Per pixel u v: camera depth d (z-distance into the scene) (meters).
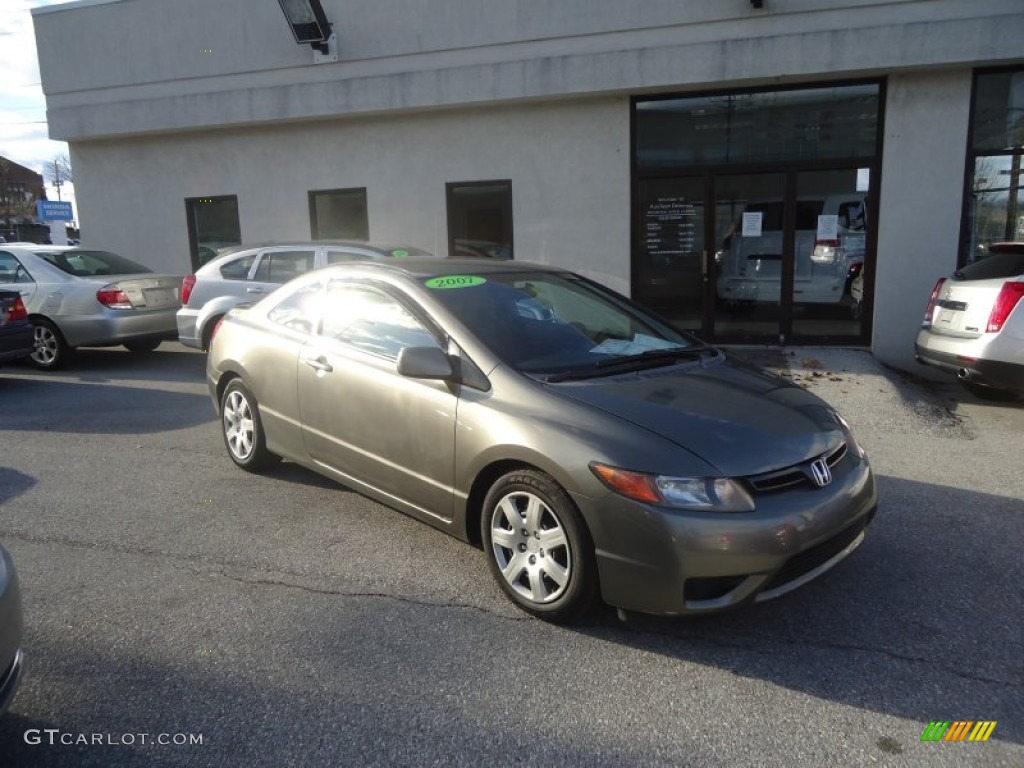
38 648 3.22
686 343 4.53
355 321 4.46
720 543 2.99
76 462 5.74
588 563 3.21
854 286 9.59
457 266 4.62
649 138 9.99
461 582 3.81
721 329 10.11
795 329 9.84
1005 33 8.30
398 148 11.00
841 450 3.58
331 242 8.48
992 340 6.72
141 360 10.24
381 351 4.21
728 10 9.12
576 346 4.03
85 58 12.15
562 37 9.80
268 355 4.95
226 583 3.80
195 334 8.71
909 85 9.02
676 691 2.94
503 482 3.48
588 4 9.62
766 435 3.33
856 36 8.65
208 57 11.52
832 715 2.80
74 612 3.51
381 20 10.52
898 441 6.24
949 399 7.86
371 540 4.30
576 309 4.45
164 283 9.77
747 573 3.03
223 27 11.36
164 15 11.65
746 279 9.94
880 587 3.75
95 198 12.80
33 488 5.17
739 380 3.95
